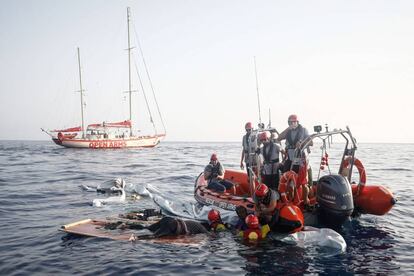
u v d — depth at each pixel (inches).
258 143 353.7
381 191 306.8
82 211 370.3
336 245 245.9
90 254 233.6
